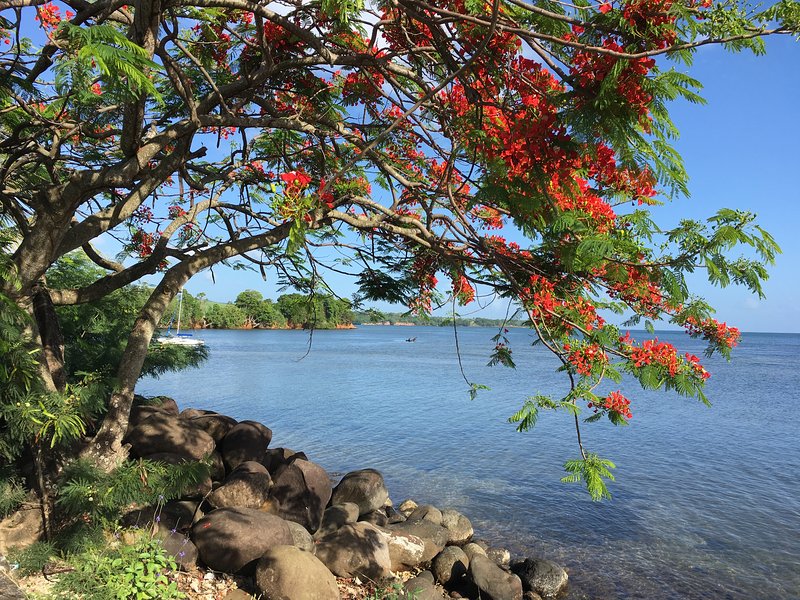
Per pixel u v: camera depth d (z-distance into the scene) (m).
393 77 5.89
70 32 2.64
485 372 46.53
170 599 5.21
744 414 26.03
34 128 6.71
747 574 9.33
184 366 11.16
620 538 10.81
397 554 8.25
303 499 7.98
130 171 5.29
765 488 14.03
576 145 3.12
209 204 8.10
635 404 29.05
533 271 5.04
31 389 5.25
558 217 3.26
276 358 56.66
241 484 7.45
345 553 7.23
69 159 6.93
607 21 2.87
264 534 6.45
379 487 9.99
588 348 4.16
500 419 23.36
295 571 5.94
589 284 4.85
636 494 13.48
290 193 3.21
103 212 5.98
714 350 4.13
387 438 19.19
